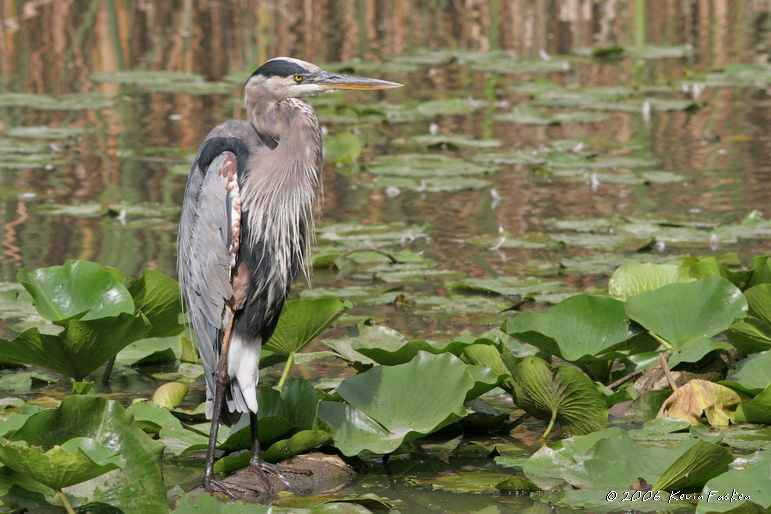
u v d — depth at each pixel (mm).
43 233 14406
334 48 28859
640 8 35719
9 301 11422
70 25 31156
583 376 7973
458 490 7438
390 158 18703
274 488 7555
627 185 17141
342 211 15820
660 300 9219
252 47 28812
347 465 7938
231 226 7918
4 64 26938
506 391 9070
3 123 21578
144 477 7129
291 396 8336
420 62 26812
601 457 7410
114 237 14273
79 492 7156
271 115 8812
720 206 15477
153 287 9742
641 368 9562
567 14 35312
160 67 26656
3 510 7059
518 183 17547
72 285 9641
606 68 28156
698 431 8008
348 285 12570
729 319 8969
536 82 24906
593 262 12828
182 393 9234
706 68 27125
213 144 8328
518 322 9367
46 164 18094
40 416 7199
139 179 17359
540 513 7016
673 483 7086
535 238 14000
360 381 8391
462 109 22062
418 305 11852
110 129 21125
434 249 13961
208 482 7574
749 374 8906
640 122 21844
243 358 8102
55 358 9109
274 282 8219
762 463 6660
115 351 9219
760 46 30234
